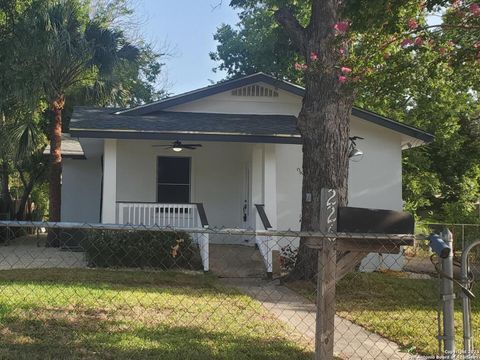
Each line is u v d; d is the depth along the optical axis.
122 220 12.07
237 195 15.01
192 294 8.12
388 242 4.23
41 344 5.08
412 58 7.26
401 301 8.34
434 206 23.72
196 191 14.90
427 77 7.58
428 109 20.09
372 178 14.17
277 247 12.33
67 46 15.26
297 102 14.55
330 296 4.19
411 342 5.82
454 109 20.42
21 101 16.22
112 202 12.00
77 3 16.72
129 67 21.88
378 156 14.23
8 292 7.42
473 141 22.55
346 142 10.05
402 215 4.18
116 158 13.36
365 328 6.54
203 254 10.90
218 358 4.89
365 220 4.13
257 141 12.05
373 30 6.75
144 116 13.31
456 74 7.84
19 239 19.64
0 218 19.41
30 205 25.20
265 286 9.59
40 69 15.66
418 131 14.02
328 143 9.90
